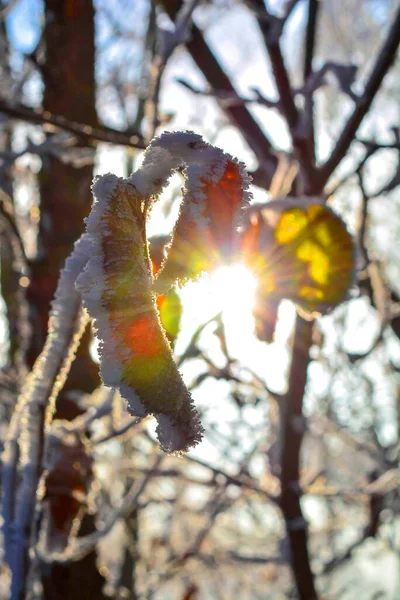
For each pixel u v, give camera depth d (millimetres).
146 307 287
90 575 998
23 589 475
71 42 1070
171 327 514
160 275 324
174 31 845
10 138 1438
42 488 498
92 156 995
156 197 316
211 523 1287
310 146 837
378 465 1274
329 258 579
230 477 932
